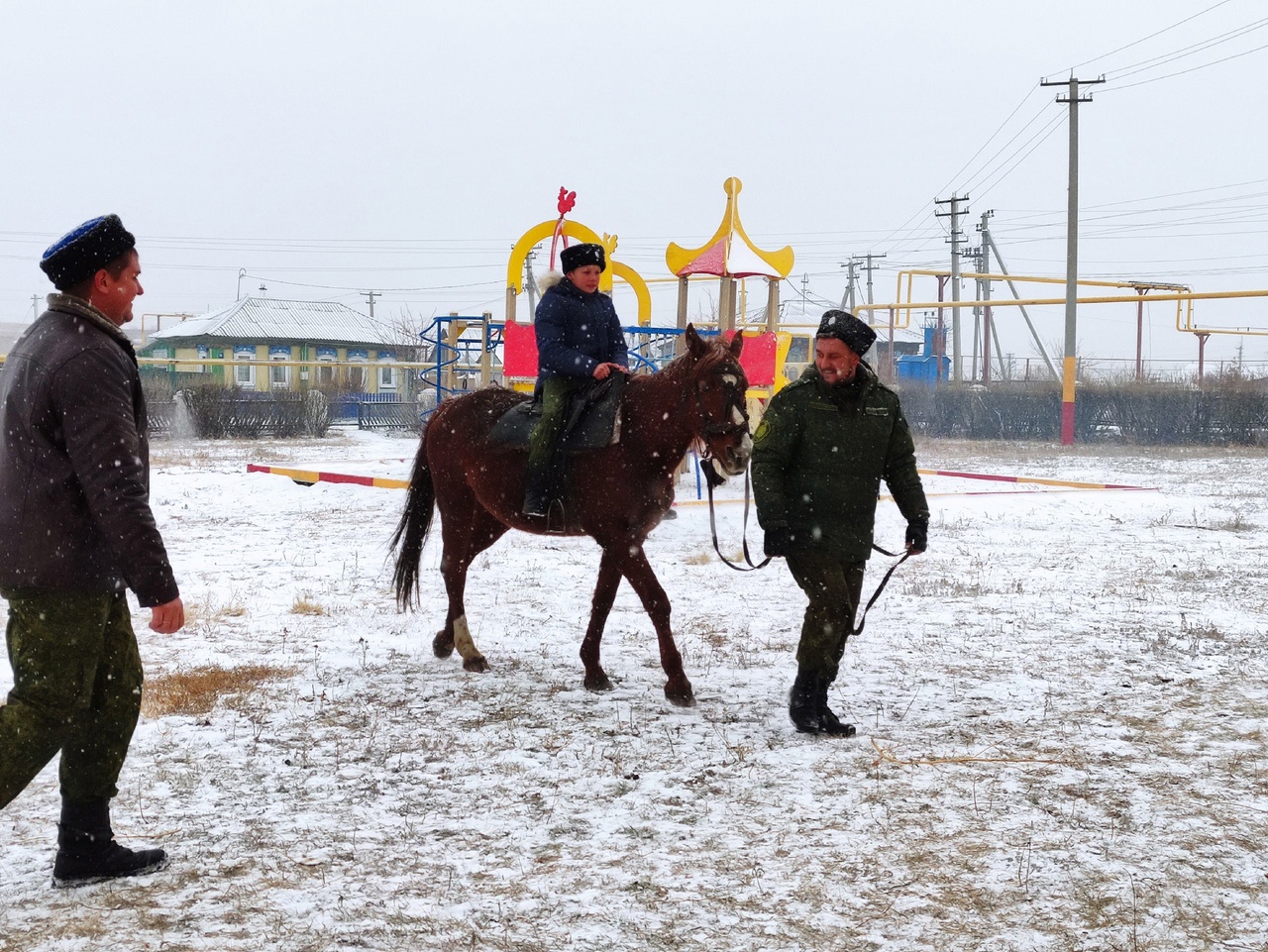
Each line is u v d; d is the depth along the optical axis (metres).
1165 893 3.48
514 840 3.91
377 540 12.03
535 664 6.60
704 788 4.45
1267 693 5.96
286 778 4.56
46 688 3.22
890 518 13.60
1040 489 17.55
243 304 64.56
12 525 3.17
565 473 5.86
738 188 14.92
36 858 3.75
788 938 3.18
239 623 7.72
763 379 14.11
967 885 3.54
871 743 5.07
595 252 6.09
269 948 3.09
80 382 3.15
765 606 8.41
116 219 3.36
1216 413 34.12
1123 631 7.57
